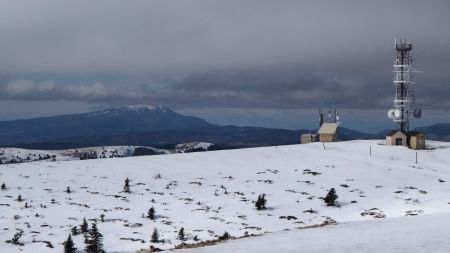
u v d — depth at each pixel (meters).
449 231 30.62
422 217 39.94
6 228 47.16
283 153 103.62
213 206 57.44
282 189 67.38
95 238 39.06
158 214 53.56
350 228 35.59
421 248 25.45
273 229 46.50
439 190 65.19
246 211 54.94
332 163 89.00
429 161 94.44
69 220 50.81
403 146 109.69
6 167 86.19
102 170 83.31
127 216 52.62
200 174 79.31
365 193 64.12
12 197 62.06
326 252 26.02
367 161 91.94
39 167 86.31
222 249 29.70
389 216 49.94
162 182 73.00
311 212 54.41
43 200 60.59
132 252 38.00
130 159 97.62
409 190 65.50
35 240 43.09
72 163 92.06
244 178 75.75
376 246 26.77
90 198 61.94
